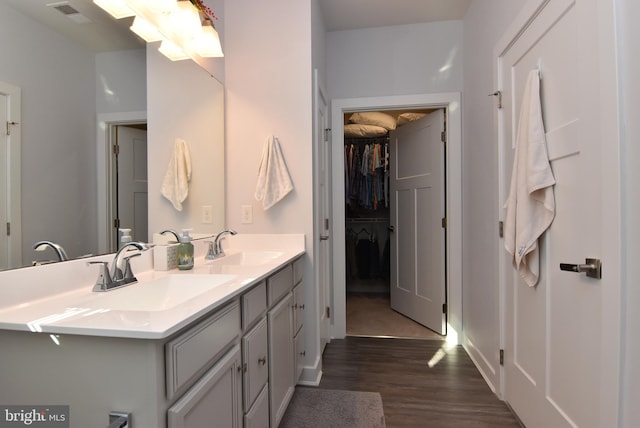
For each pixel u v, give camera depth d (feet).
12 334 2.63
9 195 3.02
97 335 2.42
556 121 4.28
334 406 5.96
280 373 5.17
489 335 6.79
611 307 3.28
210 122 6.50
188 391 2.80
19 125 3.11
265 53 6.93
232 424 3.59
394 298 11.64
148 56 4.87
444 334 9.34
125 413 2.47
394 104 9.04
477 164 7.52
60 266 3.39
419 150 10.23
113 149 4.24
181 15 5.06
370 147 12.46
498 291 6.20
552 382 4.50
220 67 6.88
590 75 3.58
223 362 3.41
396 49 9.04
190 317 2.67
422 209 10.13
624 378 3.16
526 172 4.66
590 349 3.69
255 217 6.95
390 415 5.70
